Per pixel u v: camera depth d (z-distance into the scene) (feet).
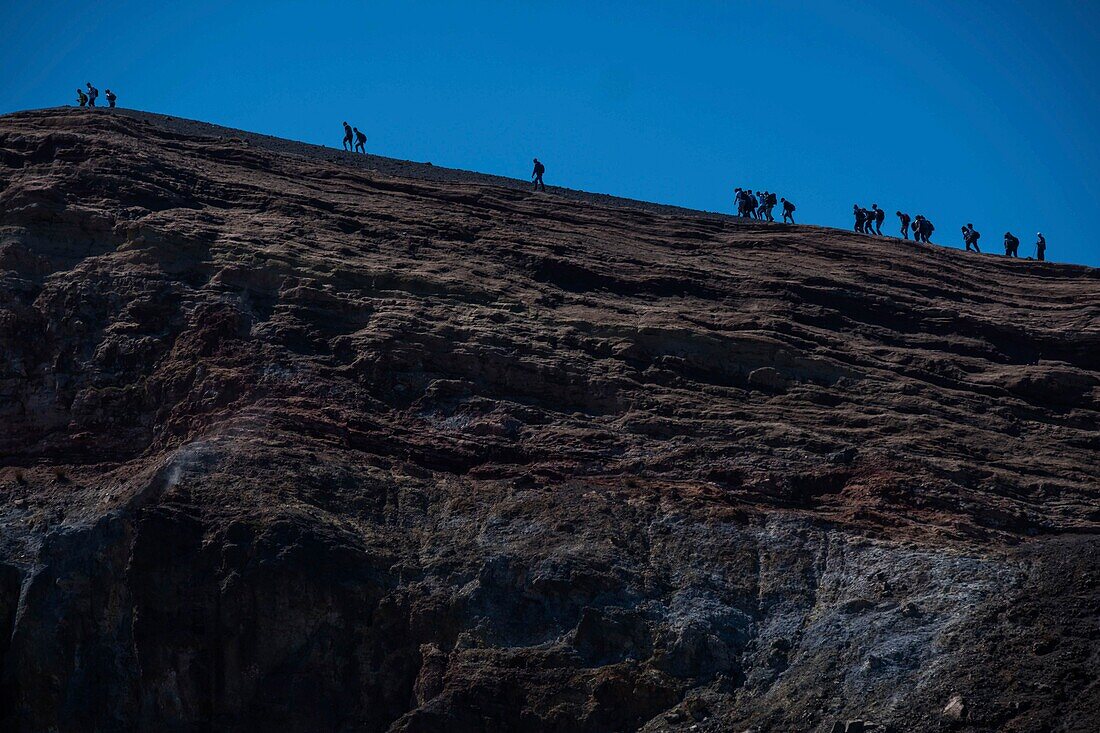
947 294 626.23
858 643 364.99
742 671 368.89
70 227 524.93
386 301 514.27
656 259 608.19
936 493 434.30
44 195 531.91
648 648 376.27
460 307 520.01
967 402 510.58
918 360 541.75
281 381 467.93
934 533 411.54
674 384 495.82
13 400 476.54
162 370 476.95
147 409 469.16
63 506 435.94
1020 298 639.35
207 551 397.39
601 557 400.88
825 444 460.96
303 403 458.91
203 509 408.26
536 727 360.69
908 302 594.65
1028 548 404.98
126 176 563.07
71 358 483.92
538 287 555.69
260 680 382.83
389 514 420.77
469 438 456.04
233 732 379.55
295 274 516.73
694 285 579.48
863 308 583.17
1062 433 496.23
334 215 585.22
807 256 650.43
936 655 353.10
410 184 653.71
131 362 482.28
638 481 438.40
